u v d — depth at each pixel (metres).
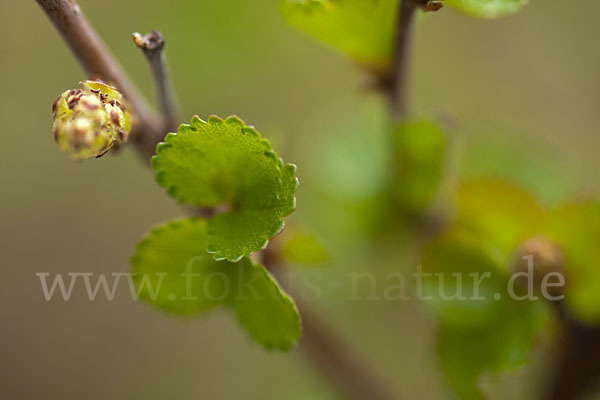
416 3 0.12
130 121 0.11
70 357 0.23
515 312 0.13
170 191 0.11
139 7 0.20
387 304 0.19
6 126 0.22
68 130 0.11
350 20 0.12
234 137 0.11
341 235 0.14
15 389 0.23
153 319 0.23
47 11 0.12
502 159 0.14
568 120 0.23
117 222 0.24
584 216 0.13
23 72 0.22
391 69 0.13
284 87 0.22
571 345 0.13
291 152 0.22
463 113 0.23
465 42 0.23
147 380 0.23
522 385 0.15
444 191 0.14
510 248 0.13
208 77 0.20
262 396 0.22
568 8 0.23
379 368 0.19
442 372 0.13
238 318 0.12
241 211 0.11
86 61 0.12
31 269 0.24
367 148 0.14
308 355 0.14
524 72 0.23
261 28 0.20
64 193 0.24
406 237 0.14
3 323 0.23
